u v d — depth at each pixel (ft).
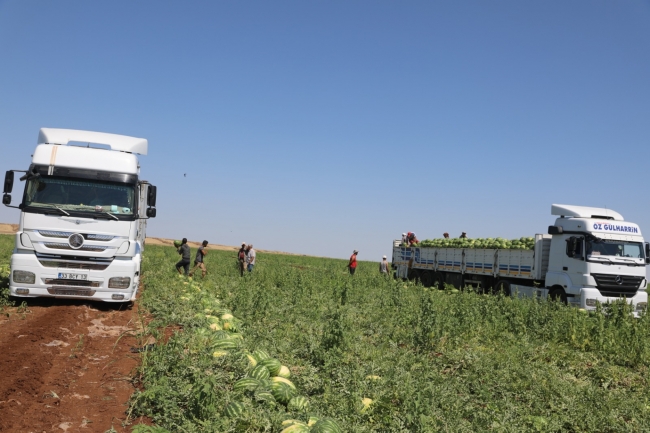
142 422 22.52
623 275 65.16
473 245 88.02
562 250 68.23
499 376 33.22
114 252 47.34
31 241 45.57
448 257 95.71
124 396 25.53
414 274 107.65
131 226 48.08
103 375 28.50
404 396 26.55
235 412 21.27
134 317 46.42
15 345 32.35
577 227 66.54
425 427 22.49
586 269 64.69
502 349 40.19
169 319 43.32
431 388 27.78
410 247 110.42
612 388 33.96
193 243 294.25
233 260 146.51
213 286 73.46
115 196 47.93
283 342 37.93
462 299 62.03
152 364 29.04
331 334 37.32
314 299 64.13
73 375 28.04
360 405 25.11
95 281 46.88
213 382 22.41
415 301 65.92
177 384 24.90
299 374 30.37
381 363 34.55
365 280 94.17
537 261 72.18
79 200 47.06
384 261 107.86
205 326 38.73
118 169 48.11
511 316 52.34
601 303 58.85
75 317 42.11
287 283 77.25
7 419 21.20
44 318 41.16
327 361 32.63
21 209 45.80
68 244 46.09
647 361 39.93
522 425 25.76
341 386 28.96
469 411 26.73
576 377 36.06
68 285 46.39
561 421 27.04
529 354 39.65
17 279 45.24
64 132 49.78
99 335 38.47
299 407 24.09
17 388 24.67
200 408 21.67
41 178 46.39
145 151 52.95
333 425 20.40
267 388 25.04
